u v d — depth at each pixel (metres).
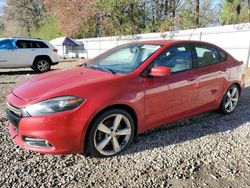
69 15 30.03
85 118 3.29
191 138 4.23
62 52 31.89
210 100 4.87
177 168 3.37
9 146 3.95
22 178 3.13
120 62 4.29
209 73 4.73
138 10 25.48
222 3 19.78
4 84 9.44
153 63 3.99
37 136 3.19
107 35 28.38
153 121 4.02
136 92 3.69
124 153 3.73
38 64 13.62
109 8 24.59
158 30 23.27
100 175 3.21
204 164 3.47
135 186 3.00
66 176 3.19
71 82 3.57
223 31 12.51
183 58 4.41
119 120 3.63
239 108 5.81
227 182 3.09
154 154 3.71
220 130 4.56
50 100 3.21
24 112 3.25
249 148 3.92
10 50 12.62
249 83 8.34
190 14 20.81
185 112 4.45
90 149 3.46
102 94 3.42
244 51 11.71
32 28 54.03
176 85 4.16
